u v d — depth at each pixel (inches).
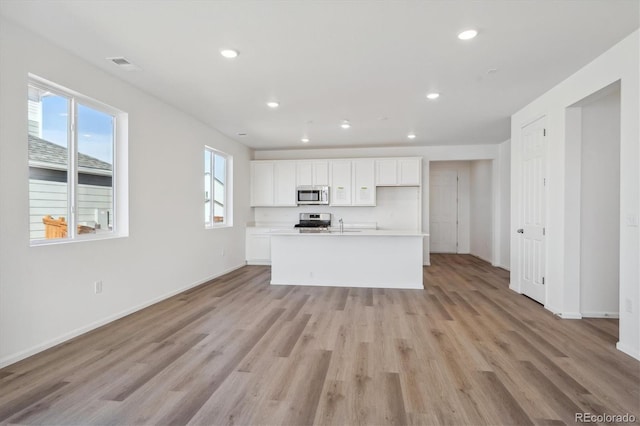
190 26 97.6
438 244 352.5
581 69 126.2
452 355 102.8
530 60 119.3
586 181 138.3
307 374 91.0
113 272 134.6
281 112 183.3
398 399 78.8
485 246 298.2
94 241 125.3
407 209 285.4
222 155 243.3
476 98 159.6
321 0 84.9
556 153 143.9
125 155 141.9
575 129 136.5
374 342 113.2
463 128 218.7
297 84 142.6
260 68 126.7
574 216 137.6
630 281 103.0
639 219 99.7
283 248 206.5
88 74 121.8
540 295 158.7
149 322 133.4
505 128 218.2
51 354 102.7
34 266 102.7
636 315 100.8
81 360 98.7
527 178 170.2
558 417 71.9
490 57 117.0
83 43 107.7
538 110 158.2
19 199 98.3
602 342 112.9
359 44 108.0
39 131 109.1
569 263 137.9
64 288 113.0
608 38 104.3
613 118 136.6
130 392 81.6
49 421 70.4
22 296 99.2
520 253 179.0
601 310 139.3
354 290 189.6
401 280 196.9
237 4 86.7
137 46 109.9
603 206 137.7
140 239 150.2
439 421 70.7
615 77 108.7
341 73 131.0
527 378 88.6
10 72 95.7
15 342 97.3
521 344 111.3
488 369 93.7
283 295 177.6
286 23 95.8
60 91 115.0
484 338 116.6
